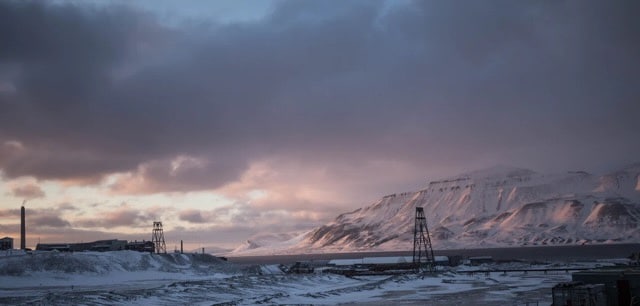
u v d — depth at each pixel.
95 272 190.88
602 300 82.31
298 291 145.50
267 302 116.88
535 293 127.44
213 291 131.38
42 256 193.00
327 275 187.75
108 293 120.62
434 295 130.62
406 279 175.38
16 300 115.75
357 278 193.00
